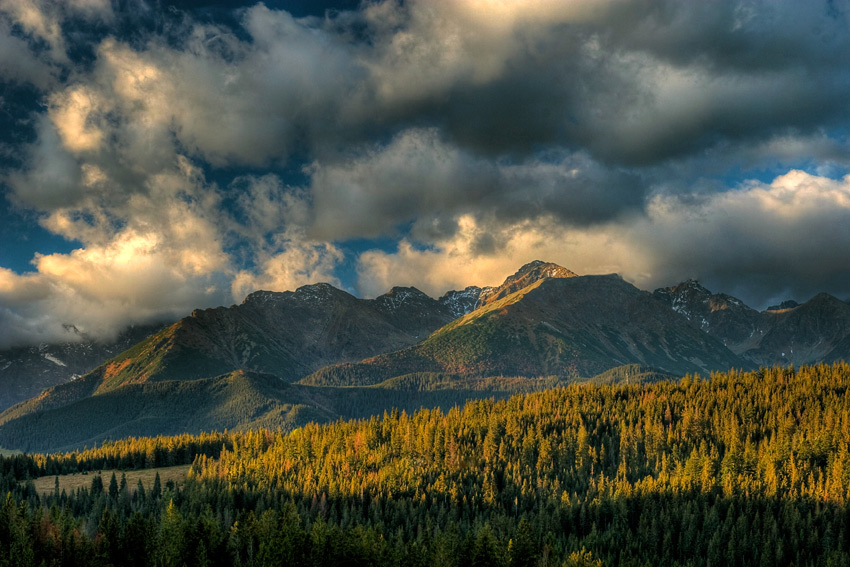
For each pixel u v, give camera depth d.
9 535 167.88
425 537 180.38
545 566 168.88
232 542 178.38
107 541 171.25
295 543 168.62
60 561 165.00
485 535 165.38
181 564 168.88
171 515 184.00
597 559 175.38
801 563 180.75
